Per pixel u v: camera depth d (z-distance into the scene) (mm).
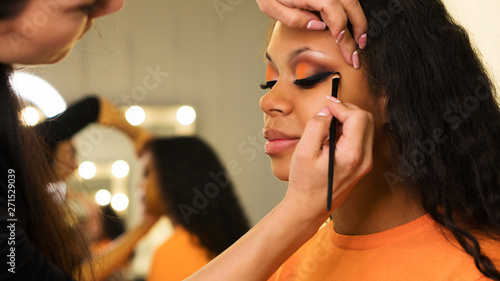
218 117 3604
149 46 3494
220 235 1728
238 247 573
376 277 658
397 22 674
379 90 671
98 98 1649
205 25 3586
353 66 660
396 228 673
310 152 565
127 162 3182
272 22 842
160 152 1859
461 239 620
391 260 657
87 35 2717
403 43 673
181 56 3553
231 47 3609
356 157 562
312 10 658
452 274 602
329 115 587
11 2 492
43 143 734
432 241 644
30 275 516
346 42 648
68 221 720
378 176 684
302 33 672
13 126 600
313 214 573
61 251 675
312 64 667
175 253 1672
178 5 3547
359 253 694
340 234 738
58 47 541
